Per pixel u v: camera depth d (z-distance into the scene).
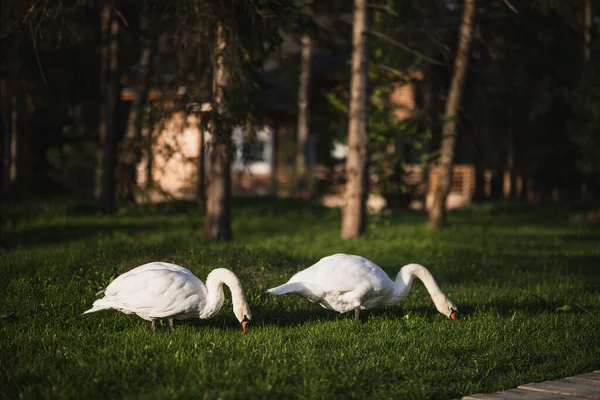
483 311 10.48
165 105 18.47
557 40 27.38
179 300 8.32
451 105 25.25
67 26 15.52
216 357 7.39
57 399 6.21
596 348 8.43
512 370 7.56
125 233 22.11
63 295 10.22
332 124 30.53
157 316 8.39
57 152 35.44
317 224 26.78
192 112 17.92
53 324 8.94
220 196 19.33
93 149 33.47
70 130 33.81
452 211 34.34
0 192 34.00
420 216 31.02
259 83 16.95
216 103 15.75
